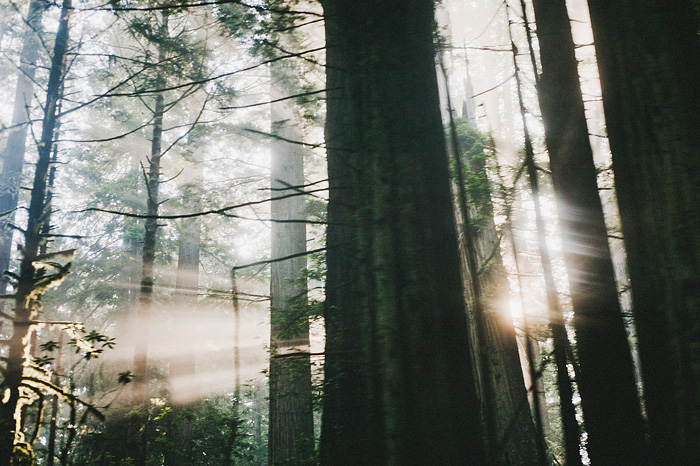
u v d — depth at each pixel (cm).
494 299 782
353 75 363
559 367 271
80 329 551
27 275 542
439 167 343
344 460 376
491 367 816
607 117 340
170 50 803
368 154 336
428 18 374
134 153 1723
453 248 332
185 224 1223
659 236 293
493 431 243
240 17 541
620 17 334
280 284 1127
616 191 330
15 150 1750
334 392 406
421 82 355
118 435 971
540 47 548
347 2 376
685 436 266
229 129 1175
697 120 300
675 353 277
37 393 507
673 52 314
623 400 403
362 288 327
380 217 322
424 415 286
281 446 928
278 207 1184
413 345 297
